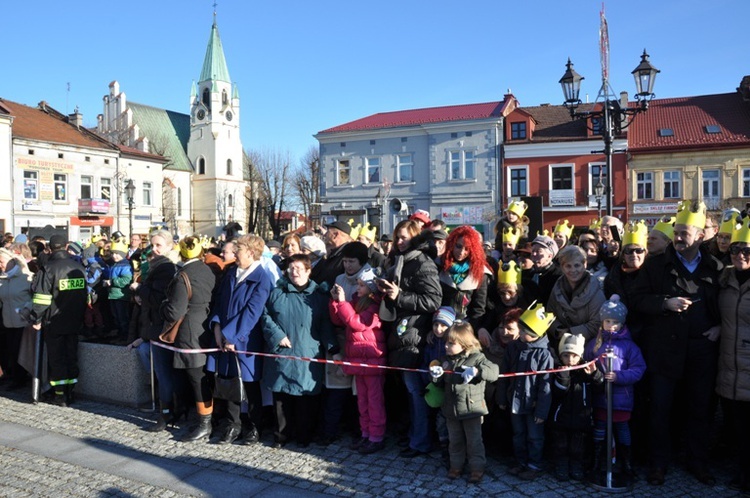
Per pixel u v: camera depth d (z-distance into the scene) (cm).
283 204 6119
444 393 477
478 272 518
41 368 709
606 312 454
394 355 527
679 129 3453
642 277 468
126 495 455
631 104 3738
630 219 3400
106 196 4438
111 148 4475
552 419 463
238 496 450
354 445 554
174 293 559
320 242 721
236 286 567
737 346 440
